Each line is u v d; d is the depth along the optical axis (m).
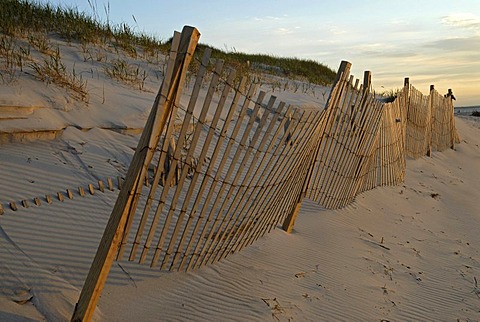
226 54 18.64
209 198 3.67
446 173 12.12
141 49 12.30
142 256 3.42
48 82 6.52
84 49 9.77
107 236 3.07
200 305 3.70
